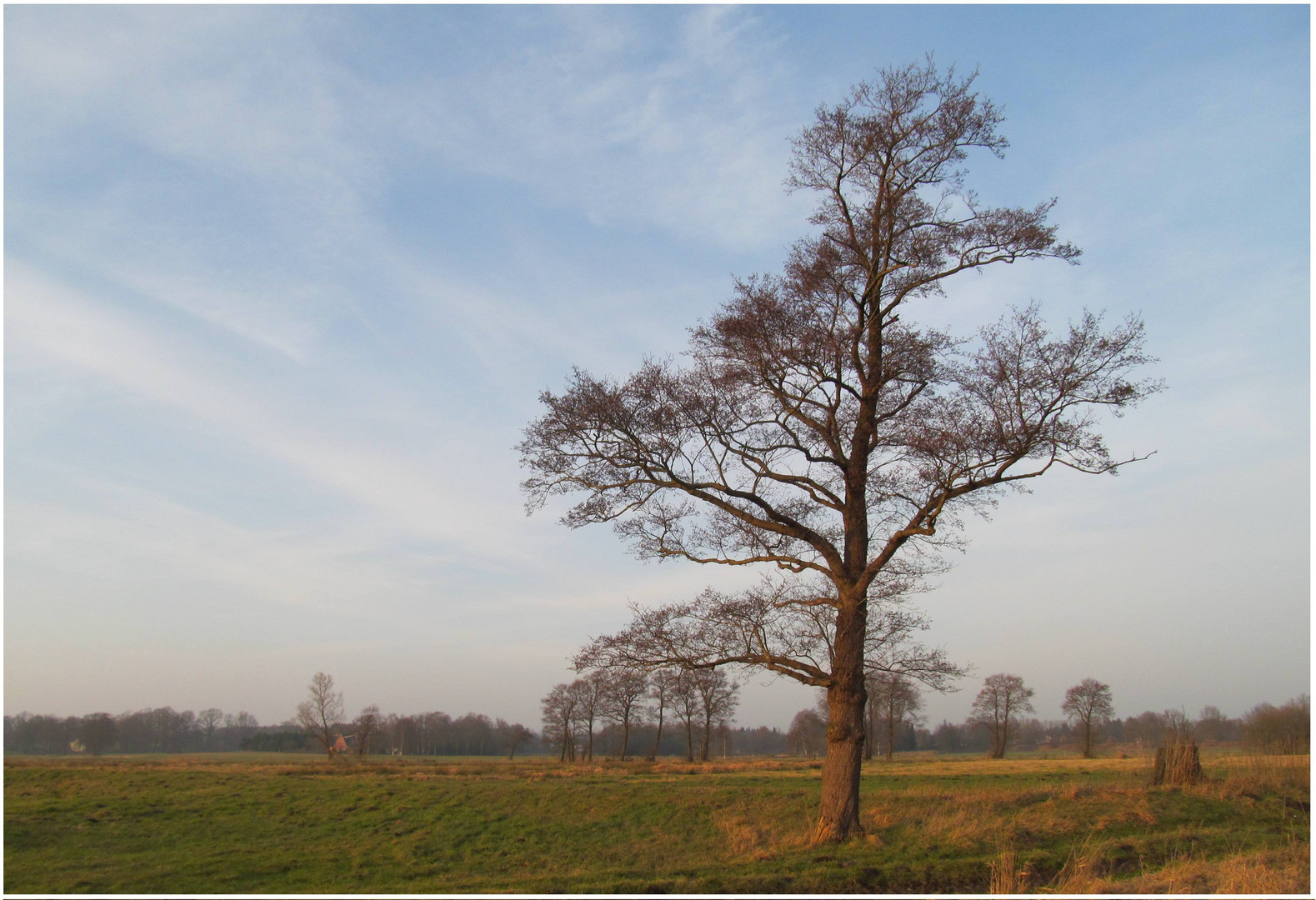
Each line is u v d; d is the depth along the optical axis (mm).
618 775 42188
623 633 19062
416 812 27000
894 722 76875
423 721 121625
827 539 19109
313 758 90500
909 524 17891
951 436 16297
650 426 18062
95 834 23328
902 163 18531
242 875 18719
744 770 49281
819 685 18359
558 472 18828
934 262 18188
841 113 18453
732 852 19250
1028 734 112062
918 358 18078
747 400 18844
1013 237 17422
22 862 19969
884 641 18891
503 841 23188
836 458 18734
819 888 14391
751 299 18469
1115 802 21797
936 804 22172
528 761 82125
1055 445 16031
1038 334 16156
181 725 121438
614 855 20828
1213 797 22844
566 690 77938
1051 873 15352
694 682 19391
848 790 17750
